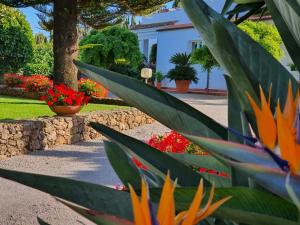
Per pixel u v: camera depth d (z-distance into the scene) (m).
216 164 1.14
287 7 0.80
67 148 8.44
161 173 0.96
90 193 0.73
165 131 11.14
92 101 15.57
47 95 9.45
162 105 0.95
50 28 15.91
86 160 7.43
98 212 0.62
